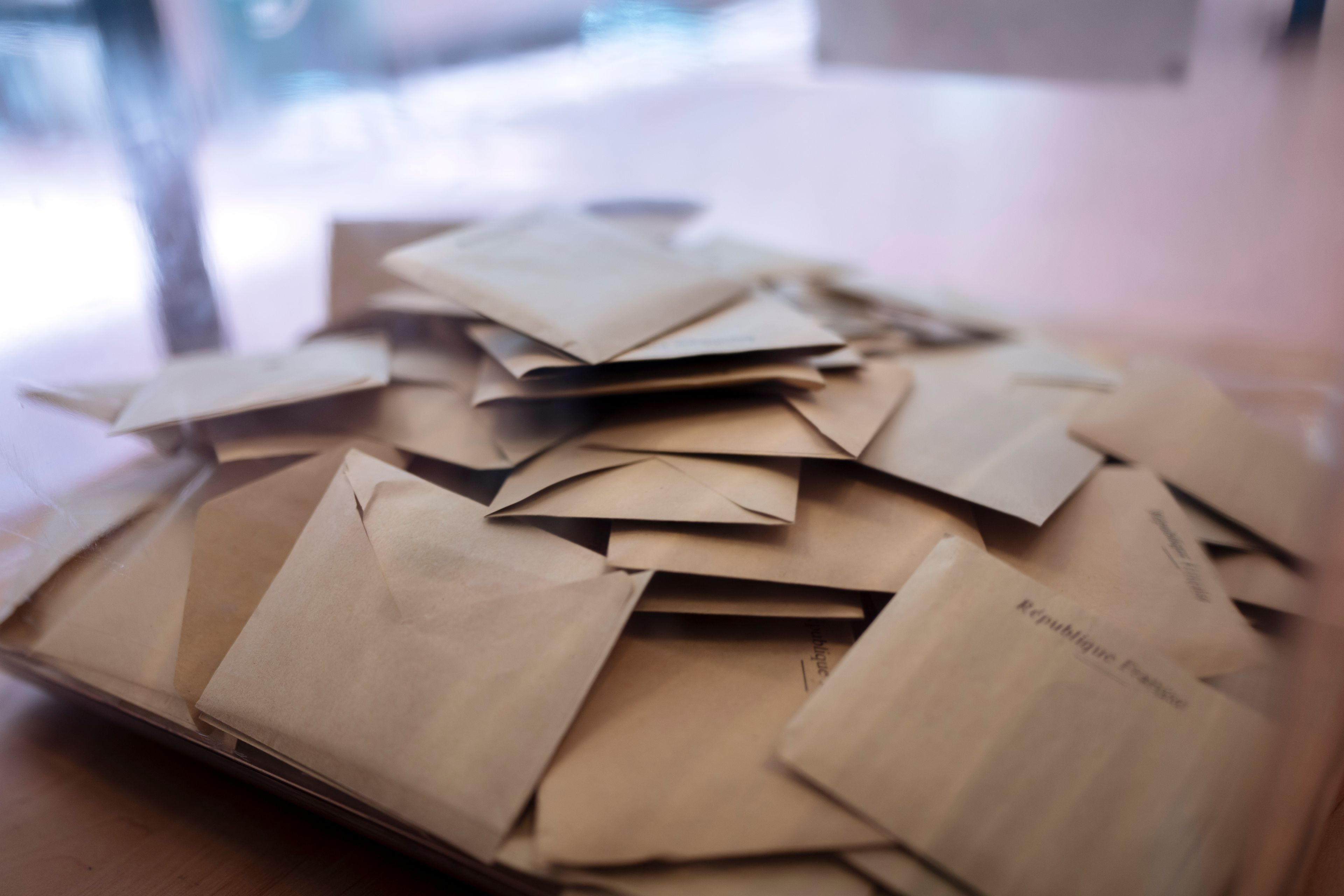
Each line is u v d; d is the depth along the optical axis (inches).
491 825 16.2
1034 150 39.7
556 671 17.3
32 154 24.4
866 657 17.4
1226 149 34.9
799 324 22.5
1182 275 36.5
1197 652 18.7
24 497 21.9
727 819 16.3
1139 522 21.2
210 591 19.6
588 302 21.8
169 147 28.1
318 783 18.4
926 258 43.6
